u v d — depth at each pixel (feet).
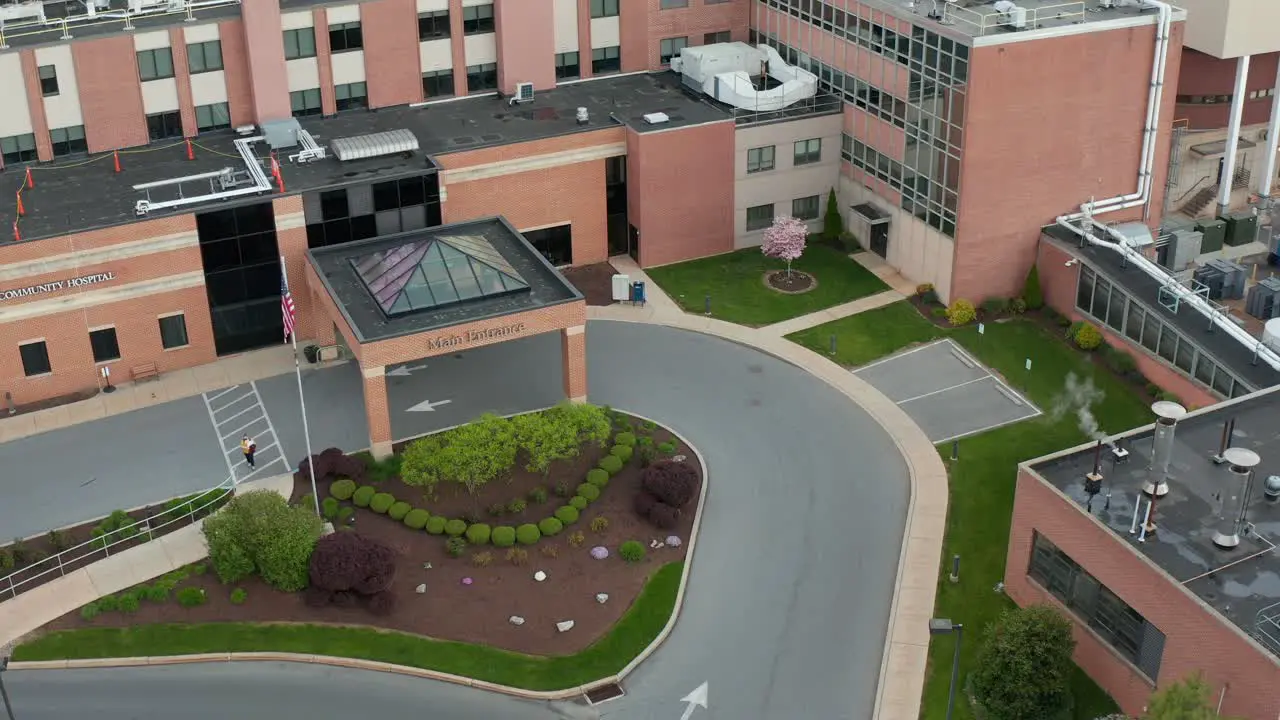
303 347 239.91
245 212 226.79
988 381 227.81
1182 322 219.41
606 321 248.52
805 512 196.34
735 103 265.75
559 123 261.24
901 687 165.48
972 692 162.81
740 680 167.12
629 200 265.34
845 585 182.09
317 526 183.52
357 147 241.55
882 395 224.74
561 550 187.42
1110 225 245.65
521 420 192.44
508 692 165.68
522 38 271.08
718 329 245.24
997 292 248.73
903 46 243.60
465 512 193.98
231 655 171.01
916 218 252.83
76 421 220.23
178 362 233.76
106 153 249.55
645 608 177.58
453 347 204.03
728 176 265.95
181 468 207.41
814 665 169.07
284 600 178.70
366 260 220.84
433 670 168.25
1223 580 151.74
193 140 255.50
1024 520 172.65
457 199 250.16
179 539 189.88
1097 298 235.20
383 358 199.00
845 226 276.62
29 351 221.87
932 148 242.17
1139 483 168.04
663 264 268.62
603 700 164.66
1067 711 158.71
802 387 227.40
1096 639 164.35
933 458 208.03
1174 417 153.48
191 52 249.96
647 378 230.27
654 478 193.47
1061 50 229.25
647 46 287.48
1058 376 228.84
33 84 238.48
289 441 212.84
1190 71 293.64
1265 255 262.47
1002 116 231.50
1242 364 208.64
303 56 258.78
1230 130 269.44
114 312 224.94
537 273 220.23
